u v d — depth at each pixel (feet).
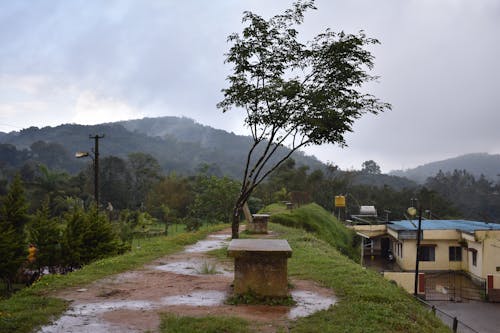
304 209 112.47
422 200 211.20
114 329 21.02
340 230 116.37
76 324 21.77
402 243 109.40
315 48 52.42
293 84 50.85
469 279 98.02
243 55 52.80
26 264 63.72
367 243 130.31
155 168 260.83
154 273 37.11
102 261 42.60
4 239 59.21
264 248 27.22
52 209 144.56
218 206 133.28
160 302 26.63
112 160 237.86
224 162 488.85
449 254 107.04
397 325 22.29
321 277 34.55
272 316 23.62
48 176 165.17
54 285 30.94
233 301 26.35
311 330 20.88
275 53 53.42
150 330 20.86
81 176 222.28
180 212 201.57
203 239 68.90
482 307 72.64
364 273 36.52
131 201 238.07
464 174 353.10
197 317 22.70
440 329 25.71
